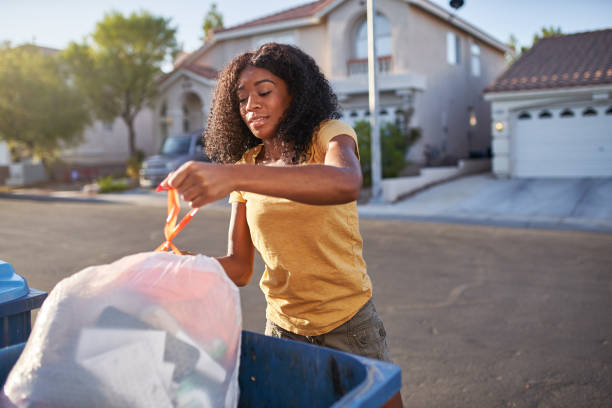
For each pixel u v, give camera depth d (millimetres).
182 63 24609
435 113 19562
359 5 18359
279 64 1562
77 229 10586
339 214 1608
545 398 3309
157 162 18406
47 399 1020
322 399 1277
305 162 1600
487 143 24453
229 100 1735
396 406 1227
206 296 1122
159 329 1032
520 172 16812
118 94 24547
